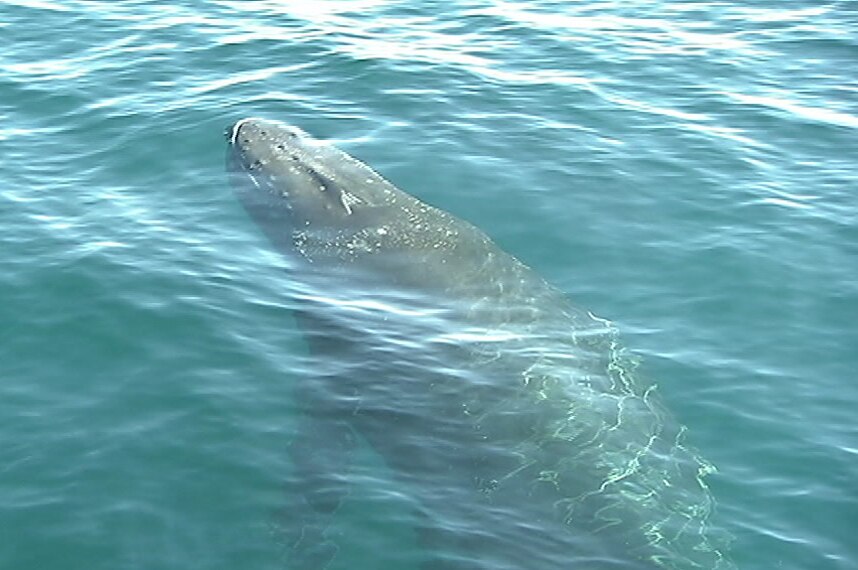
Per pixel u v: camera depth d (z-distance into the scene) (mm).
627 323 14656
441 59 23062
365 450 12242
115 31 24578
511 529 11102
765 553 10875
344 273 14969
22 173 18250
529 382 12820
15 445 12055
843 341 14367
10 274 15164
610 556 10703
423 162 18594
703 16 26312
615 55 23688
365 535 11055
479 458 12023
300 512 11312
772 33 25156
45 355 13570
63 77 22031
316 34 24297
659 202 17703
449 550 10852
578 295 15281
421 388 12969
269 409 12711
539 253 16281
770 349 14180
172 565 10656
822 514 11422
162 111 20391
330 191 15742
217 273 15242
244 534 11023
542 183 18141
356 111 20531
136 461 11883
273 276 15203
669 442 12258
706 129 20328
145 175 18234
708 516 11273
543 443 12023
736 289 15461
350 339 13805
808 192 18125
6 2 26406
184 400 12797
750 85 22359
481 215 17172
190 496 11461
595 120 20500
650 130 20188
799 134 20219
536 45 24125
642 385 13164
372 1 26797
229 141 17219
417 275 14680
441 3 26766
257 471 11820
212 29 24641
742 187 18234
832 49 24172
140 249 15844
